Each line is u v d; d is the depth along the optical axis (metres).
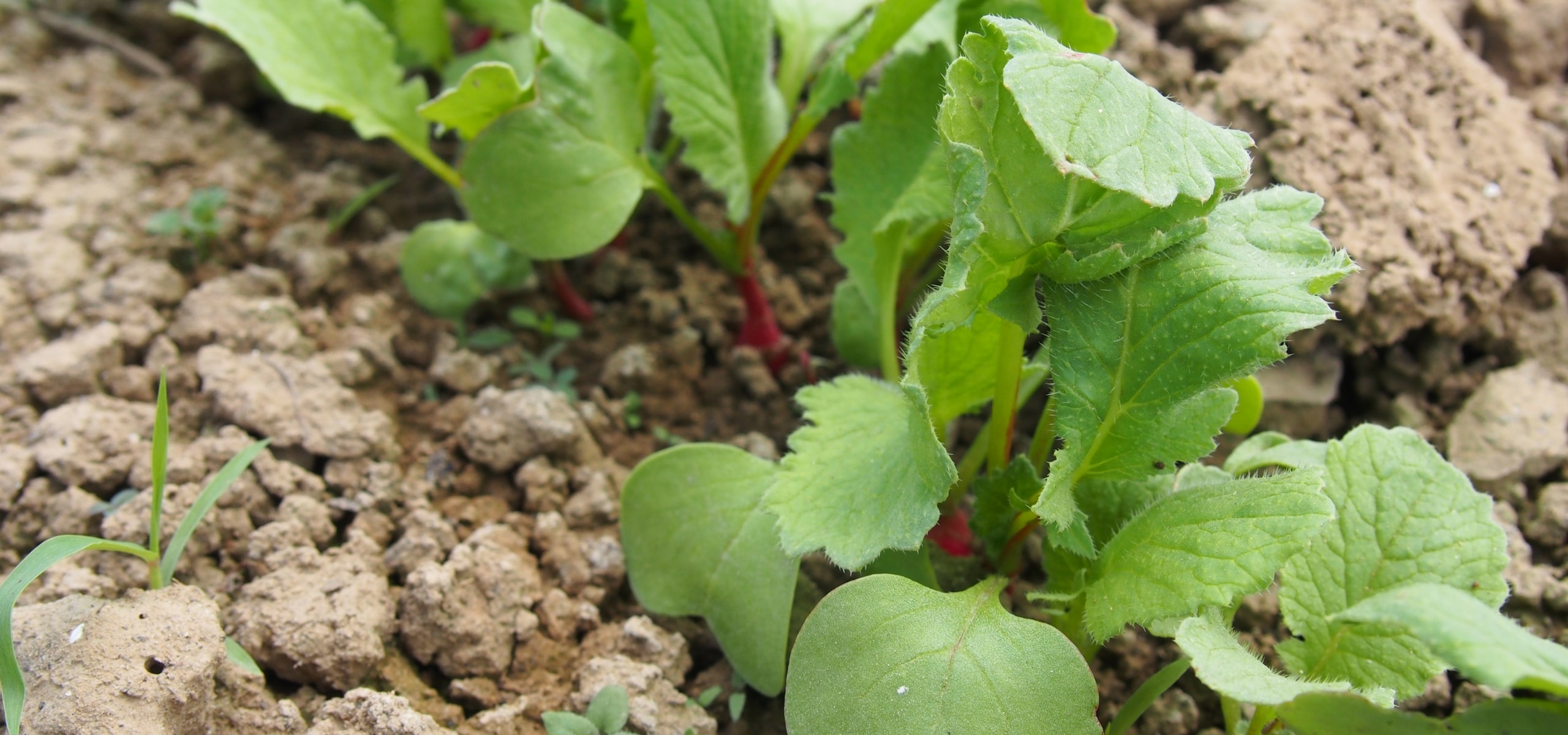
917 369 0.25
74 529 0.27
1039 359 0.28
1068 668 0.25
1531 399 0.29
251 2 0.29
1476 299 0.29
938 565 0.28
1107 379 0.25
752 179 0.29
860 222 0.29
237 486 0.27
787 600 0.26
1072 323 0.25
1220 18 0.32
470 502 0.28
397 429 0.29
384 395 0.30
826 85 0.28
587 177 0.28
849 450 0.26
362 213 0.32
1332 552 0.25
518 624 0.27
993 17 0.24
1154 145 0.24
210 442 0.28
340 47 0.30
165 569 0.26
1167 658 0.27
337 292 0.31
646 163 0.29
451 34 0.34
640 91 0.30
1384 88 0.30
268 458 0.28
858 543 0.25
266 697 0.26
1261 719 0.25
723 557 0.27
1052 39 0.24
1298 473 0.25
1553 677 0.22
